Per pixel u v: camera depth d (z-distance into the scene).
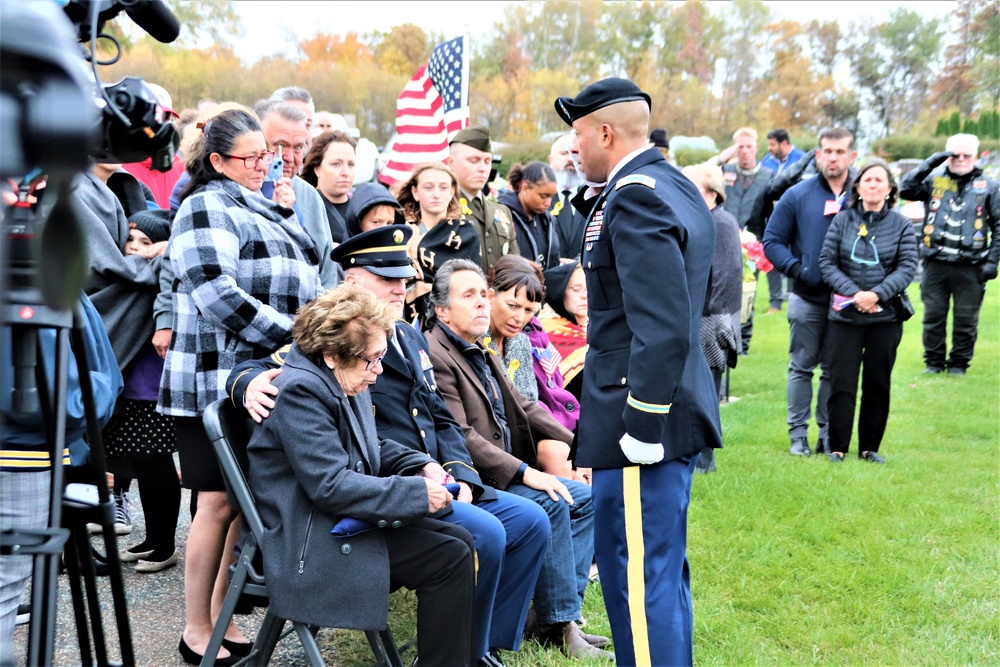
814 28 32.53
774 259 6.04
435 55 7.27
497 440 3.55
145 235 3.74
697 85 33.72
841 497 5.05
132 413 3.65
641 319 2.55
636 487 2.72
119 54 1.88
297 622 2.51
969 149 8.20
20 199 1.56
